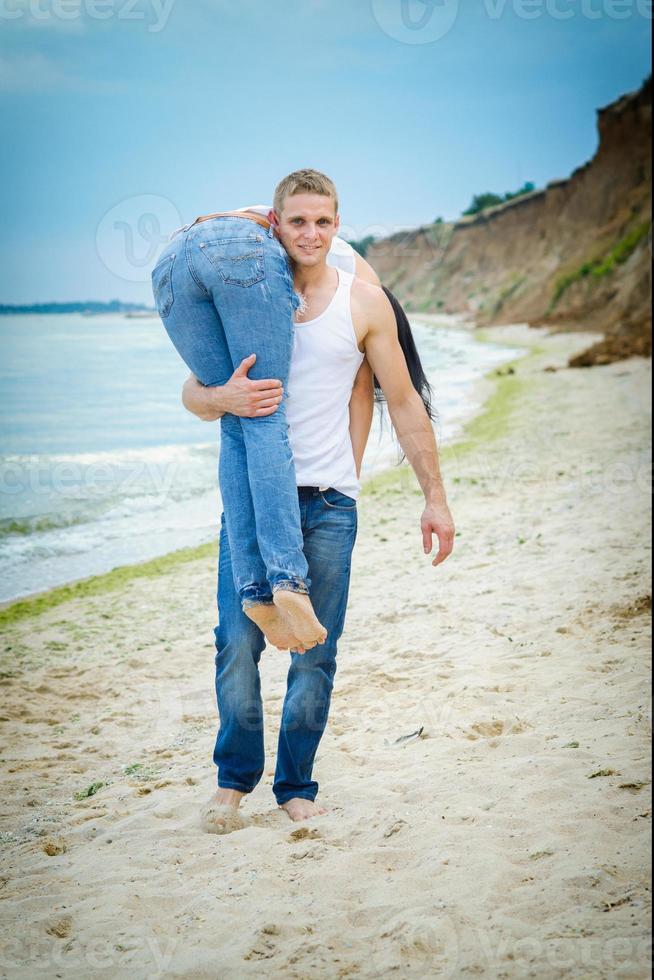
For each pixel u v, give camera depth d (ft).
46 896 10.79
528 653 18.28
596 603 20.74
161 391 114.73
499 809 11.57
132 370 143.64
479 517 32.60
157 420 87.51
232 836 11.98
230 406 10.93
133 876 11.17
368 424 12.60
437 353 144.66
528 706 15.49
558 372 89.81
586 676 16.43
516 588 23.12
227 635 12.14
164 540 37.01
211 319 11.09
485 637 19.81
